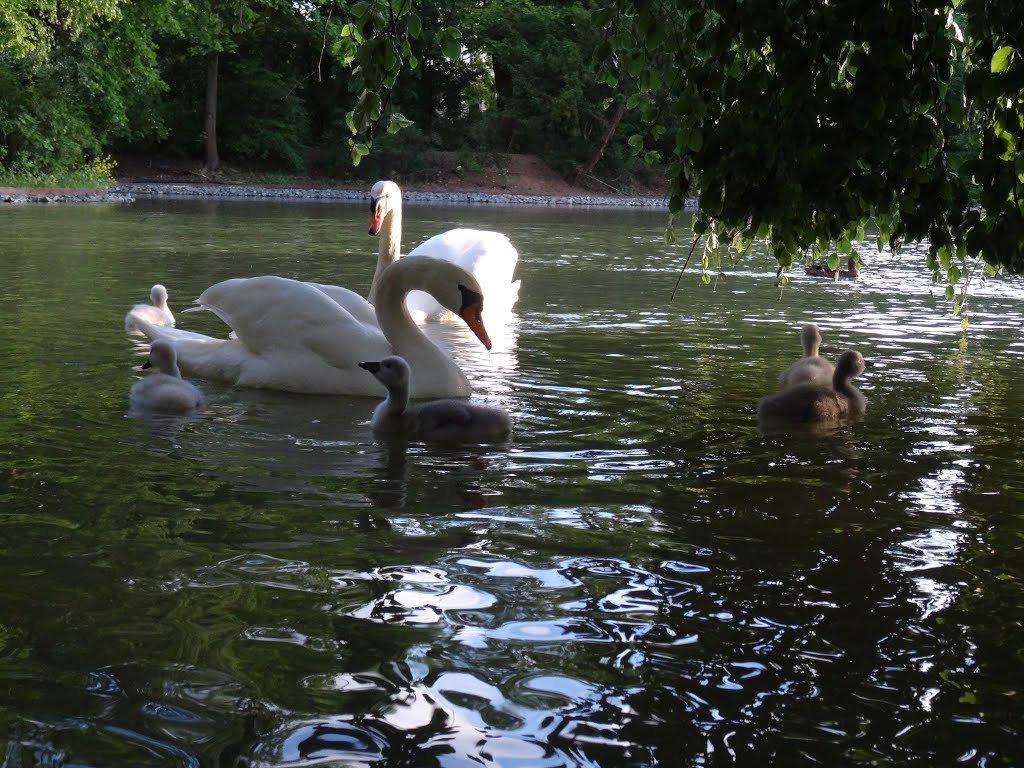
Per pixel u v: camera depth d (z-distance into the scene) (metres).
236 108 34.12
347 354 6.16
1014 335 7.79
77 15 23.31
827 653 4.09
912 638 4.15
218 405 5.89
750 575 4.42
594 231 18.33
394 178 34.28
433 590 4.32
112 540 4.54
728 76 4.81
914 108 4.62
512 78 35.81
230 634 4.11
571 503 4.87
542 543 4.59
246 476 5.04
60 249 11.84
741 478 5.12
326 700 3.64
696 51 4.95
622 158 36.09
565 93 34.31
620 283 10.38
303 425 5.64
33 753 3.27
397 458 5.26
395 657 3.97
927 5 4.48
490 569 4.43
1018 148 4.64
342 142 34.41
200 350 6.48
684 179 4.97
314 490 4.93
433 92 38.03
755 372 6.67
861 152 4.56
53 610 4.19
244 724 3.48
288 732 3.43
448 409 5.57
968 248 4.81
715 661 4.00
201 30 29.33
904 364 6.90
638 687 3.79
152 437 5.41
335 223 17.83
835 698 3.73
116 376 6.21
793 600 4.30
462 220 20.81
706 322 8.13
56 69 26.08
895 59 4.44
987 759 3.36
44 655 3.93
